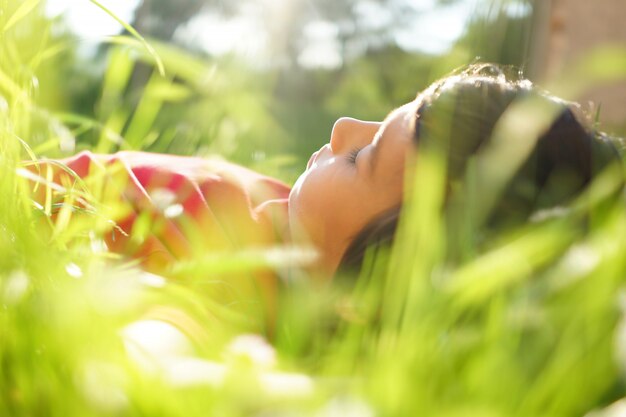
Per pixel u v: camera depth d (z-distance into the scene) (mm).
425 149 1114
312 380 519
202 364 560
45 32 1090
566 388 506
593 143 1172
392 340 569
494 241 844
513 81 1237
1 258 652
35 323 545
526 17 1345
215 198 1362
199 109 1863
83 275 696
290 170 2268
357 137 1315
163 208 1126
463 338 558
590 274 557
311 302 707
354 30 9398
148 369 526
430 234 616
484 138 1095
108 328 531
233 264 657
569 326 538
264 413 466
